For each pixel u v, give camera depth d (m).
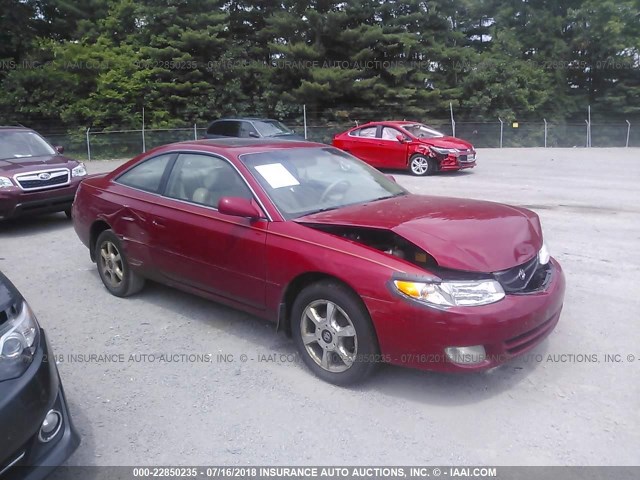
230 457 3.07
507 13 33.94
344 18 27.39
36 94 24.05
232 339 4.54
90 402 3.64
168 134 25.05
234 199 4.09
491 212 4.11
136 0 27.53
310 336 3.88
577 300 5.22
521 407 3.49
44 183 8.55
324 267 3.66
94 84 25.42
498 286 3.43
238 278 4.26
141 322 4.91
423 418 3.39
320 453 3.09
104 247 5.59
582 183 13.13
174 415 3.48
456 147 14.57
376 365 3.66
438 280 3.35
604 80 34.31
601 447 3.09
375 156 15.48
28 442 2.57
